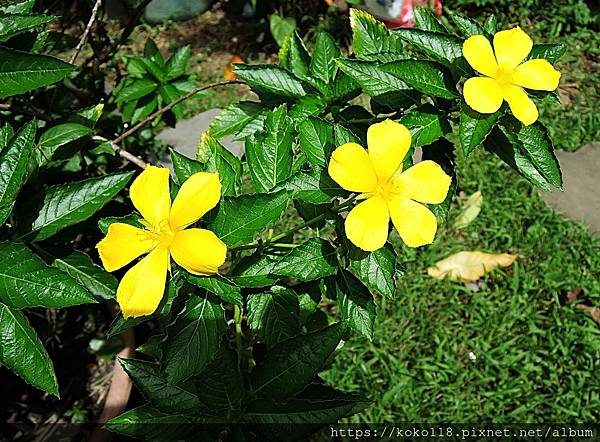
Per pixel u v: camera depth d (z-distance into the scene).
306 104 0.37
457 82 0.33
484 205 0.78
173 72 0.60
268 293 0.32
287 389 0.28
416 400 0.62
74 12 0.65
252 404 0.28
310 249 0.30
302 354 0.28
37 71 0.34
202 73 1.03
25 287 0.30
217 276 0.27
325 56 0.39
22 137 0.31
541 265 0.72
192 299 0.28
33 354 0.31
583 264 0.72
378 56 0.34
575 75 0.97
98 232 0.58
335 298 0.33
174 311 0.29
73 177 0.48
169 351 0.27
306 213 0.33
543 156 0.32
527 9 1.05
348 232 0.26
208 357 0.27
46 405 0.57
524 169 0.33
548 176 0.32
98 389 0.58
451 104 0.33
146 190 0.26
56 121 0.43
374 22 0.37
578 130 0.87
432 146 0.36
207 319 0.28
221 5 1.19
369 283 0.29
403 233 0.27
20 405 0.57
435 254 0.73
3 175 0.31
